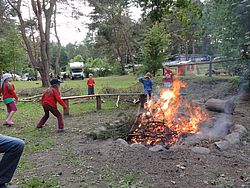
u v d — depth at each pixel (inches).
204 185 158.6
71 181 170.1
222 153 206.4
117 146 225.8
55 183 167.0
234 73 573.6
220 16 502.9
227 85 538.6
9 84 342.3
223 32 513.7
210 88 539.5
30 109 479.2
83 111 437.4
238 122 304.3
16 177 179.8
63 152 225.0
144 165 187.5
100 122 343.9
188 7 459.8
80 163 198.1
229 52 530.3
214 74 711.1
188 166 184.4
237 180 164.2
